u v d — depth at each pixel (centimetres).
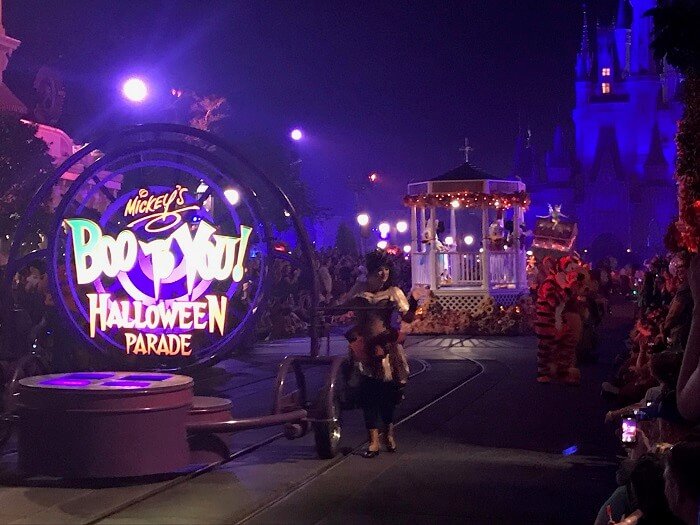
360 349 966
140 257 943
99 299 953
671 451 361
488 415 1241
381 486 828
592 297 1905
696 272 402
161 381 843
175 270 944
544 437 1073
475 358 2064
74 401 788
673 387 522
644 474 398
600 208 11062
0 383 962
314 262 984
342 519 719
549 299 1577
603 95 11362
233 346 955
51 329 1301
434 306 2780
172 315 942
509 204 2834
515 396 1430
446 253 2839
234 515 721
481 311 2758
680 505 354
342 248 5184
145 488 808
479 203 2827
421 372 1764
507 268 2894
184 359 1020
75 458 788
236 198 1440
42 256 977
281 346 2284
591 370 1816
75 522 698
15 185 1647
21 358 951
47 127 2389
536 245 1817
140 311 945
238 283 952
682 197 685
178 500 772
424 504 764
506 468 903
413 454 974
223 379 1616
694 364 396
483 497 789
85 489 805
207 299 941
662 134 11138
